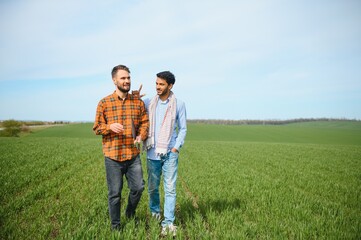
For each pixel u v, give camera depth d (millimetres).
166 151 5348
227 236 4766
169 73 5359
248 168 15633
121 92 5051
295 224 5656
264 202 7316
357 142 61312
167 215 5387
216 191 8805
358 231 5355
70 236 4766
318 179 12289
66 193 8391
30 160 15609
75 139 39531
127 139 5016
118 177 4988
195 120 133875
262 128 91812
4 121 61656
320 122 140500
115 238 4609
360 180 12469
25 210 6547
